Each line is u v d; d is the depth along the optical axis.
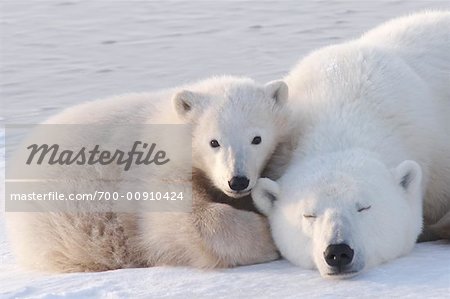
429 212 12.09
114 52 26.12
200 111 11.82
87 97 22.25
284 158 11.59
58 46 27.05
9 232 12.59
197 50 25.75
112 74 24.08
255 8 30.14
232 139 11.43
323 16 28.48
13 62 25.61
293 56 24.44
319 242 9.84
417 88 11.75
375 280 9.73
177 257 11.23
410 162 10.51
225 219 10.98
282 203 10.58
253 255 10.91
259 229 10.93
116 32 28.25
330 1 30.36
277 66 23.56
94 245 11.83
